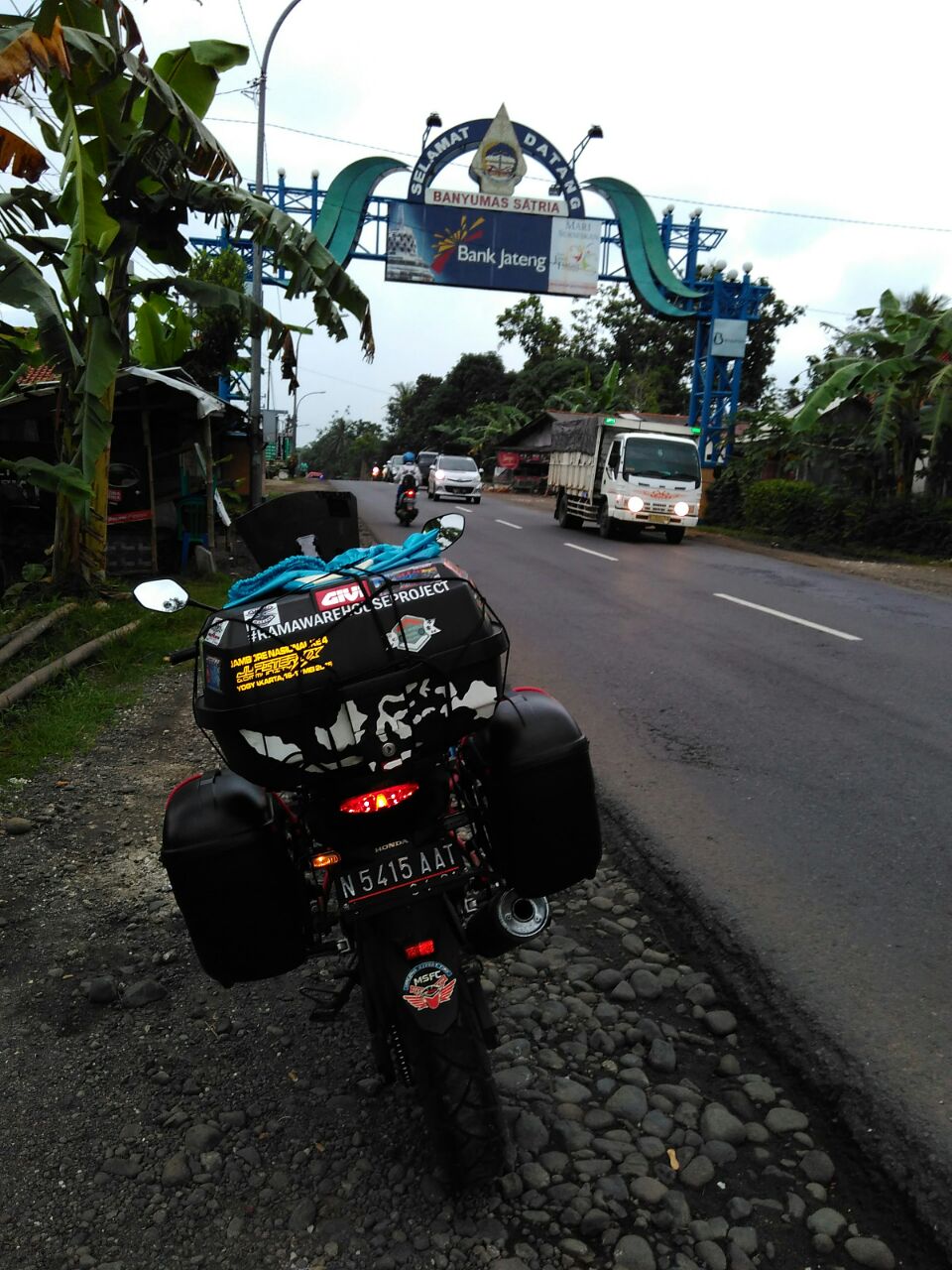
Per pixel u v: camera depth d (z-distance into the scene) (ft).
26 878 14.02
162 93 27.58
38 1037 10.43
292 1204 8.06
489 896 8.98
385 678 7.38
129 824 15.97
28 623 29.96
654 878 13.98
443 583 7.68
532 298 196.24
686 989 11.28
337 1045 10.19
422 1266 7.41
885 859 14.28
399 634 7.44
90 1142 8.84
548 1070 9.82
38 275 27.58
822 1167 8.46
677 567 50.62
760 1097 9.39
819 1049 9.98
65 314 31.76
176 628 31.50
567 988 11.25
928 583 44.52
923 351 58.08
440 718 7.60
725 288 85.20
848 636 30.83
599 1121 9.00
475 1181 7.53
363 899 7.80
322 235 79.82
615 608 36.52
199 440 45.80
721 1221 7.84
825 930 12.32
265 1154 8.65
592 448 68.69
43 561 40.32
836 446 66.64
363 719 7.42
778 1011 10.67
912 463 62.90
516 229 82.33
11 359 33.47
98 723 21.38
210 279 61.31
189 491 45.85
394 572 7.87
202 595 37.60
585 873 8.71
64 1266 7.50
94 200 29.37
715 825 15.69
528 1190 8.14
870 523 59.98
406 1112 9.10
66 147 27.96
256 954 8.16
